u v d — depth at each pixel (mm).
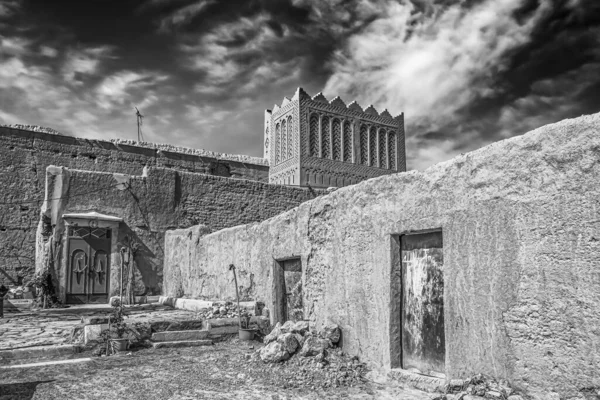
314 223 8305
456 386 5043
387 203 6602
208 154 27156
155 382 6316
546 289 4414
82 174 16125
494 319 4867
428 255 6098
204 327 9539
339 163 41375
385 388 5957
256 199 19781
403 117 46469
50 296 14555
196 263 14445
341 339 7340
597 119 4188
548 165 4516
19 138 21500
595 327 4020
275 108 43656
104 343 8352
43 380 6406
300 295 9094
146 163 24750
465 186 5355
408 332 6324
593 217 4117
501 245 4863
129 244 16484
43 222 15352
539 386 4402
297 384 6133
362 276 7004
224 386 6121
